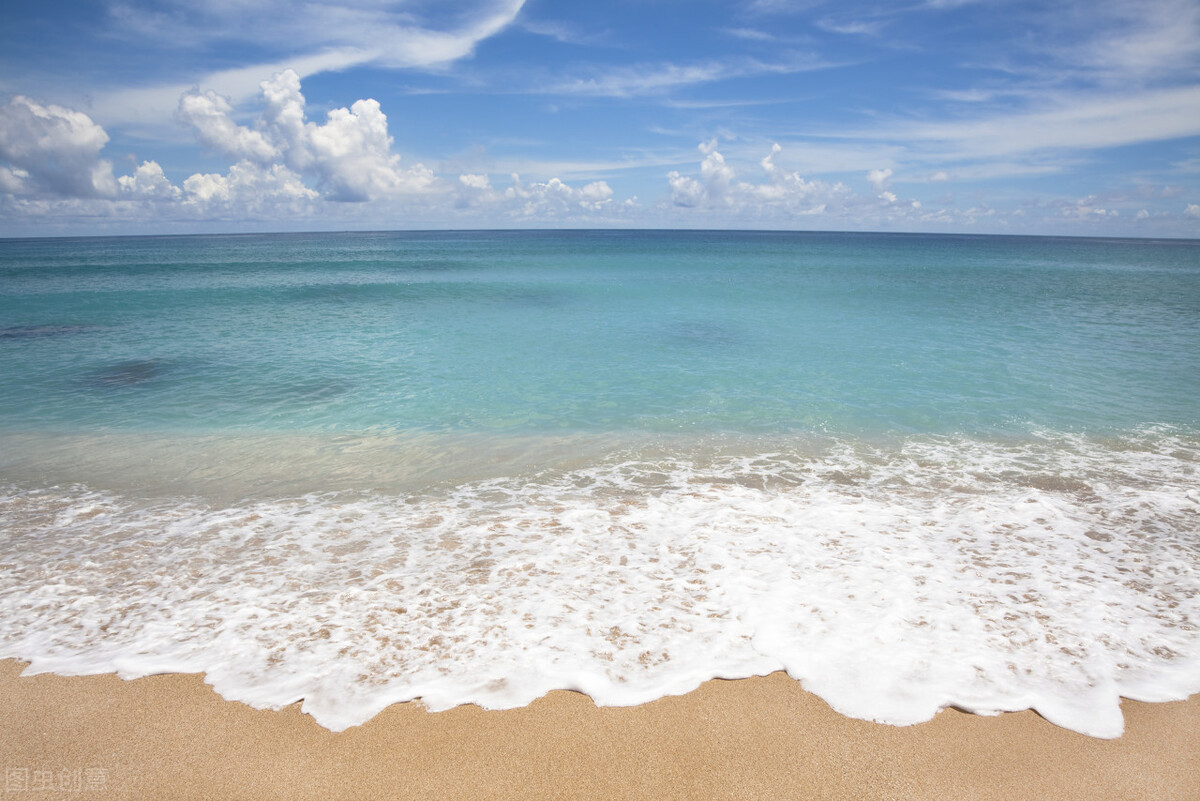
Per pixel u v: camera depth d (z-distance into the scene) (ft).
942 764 10.98
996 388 37.45
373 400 35.35
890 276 122.52
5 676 13.00
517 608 15.34
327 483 23.84
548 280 109.81
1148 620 14.90
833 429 30.25
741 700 12.35
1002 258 205.26
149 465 25.64
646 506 21.58
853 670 13.14
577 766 10.91
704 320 64.69
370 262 162.50
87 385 38.37
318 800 10.28
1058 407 33.65
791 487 23.30
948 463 25.80
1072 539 19.10
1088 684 12.73
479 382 39.29
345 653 13.66
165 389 37.50
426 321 63.98
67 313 68.85
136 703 12.24
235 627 14.62
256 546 18.71
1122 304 78.69
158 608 15.47
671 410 33.37
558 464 25.79
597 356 47.03
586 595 15.94
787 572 17.06
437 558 17.90
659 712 12.05
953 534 19.39
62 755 11.10
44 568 17.42
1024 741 11.42
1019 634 14.32
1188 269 160.25
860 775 10.78
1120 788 10.53
